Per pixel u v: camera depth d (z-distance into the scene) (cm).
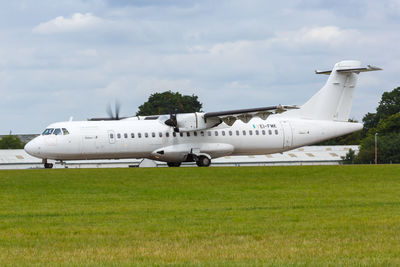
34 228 3553
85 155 9081
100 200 4906
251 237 3228
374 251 2856
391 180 6444
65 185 5956
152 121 9519
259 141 9838
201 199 4959
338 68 10112
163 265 2591
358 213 4059
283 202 4691
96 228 3525
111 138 9125
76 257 2783
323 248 2933
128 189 5681
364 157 17112
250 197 5072
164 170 7350
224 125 9712
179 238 3216
